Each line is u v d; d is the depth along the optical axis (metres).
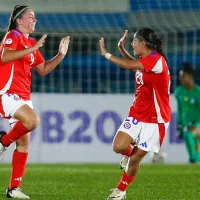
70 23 61.88
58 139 48.78
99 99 48.94
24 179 33.38
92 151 48.94
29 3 62.00
